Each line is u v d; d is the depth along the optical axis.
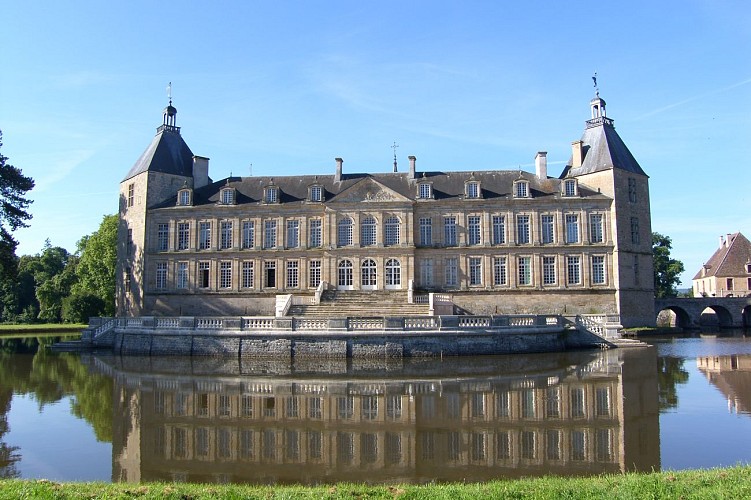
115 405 21.03
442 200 53.53
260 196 56.38
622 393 22.14
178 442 16.06
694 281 98.00
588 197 52.69
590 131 56.84
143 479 12.86
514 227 52.91
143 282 55.44
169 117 60.72
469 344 34.34
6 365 32.91
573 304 51.94
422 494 9.77
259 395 22.59
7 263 42.59
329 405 20.59
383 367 30.17
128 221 58.25
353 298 49.22
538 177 55.47
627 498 9.19
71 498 9.51
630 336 47.66
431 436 16.33
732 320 66.94
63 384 25.77
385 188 53.03
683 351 37.16
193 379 26.84
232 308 54.47
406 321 34.03
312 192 54.75
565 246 52.34
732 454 14.23
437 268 53.06
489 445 15.37
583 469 13.16
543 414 18.81
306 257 54.28
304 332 33.44
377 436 16.38
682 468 13.14
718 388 23.11
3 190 41.72
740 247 87.94
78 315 66.19
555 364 30.58
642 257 54.41
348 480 12.59
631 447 15.00
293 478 12.83
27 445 15.92
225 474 13.21
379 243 52.56
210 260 55.22
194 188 58.50
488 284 52.53
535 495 9.51
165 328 37.00
